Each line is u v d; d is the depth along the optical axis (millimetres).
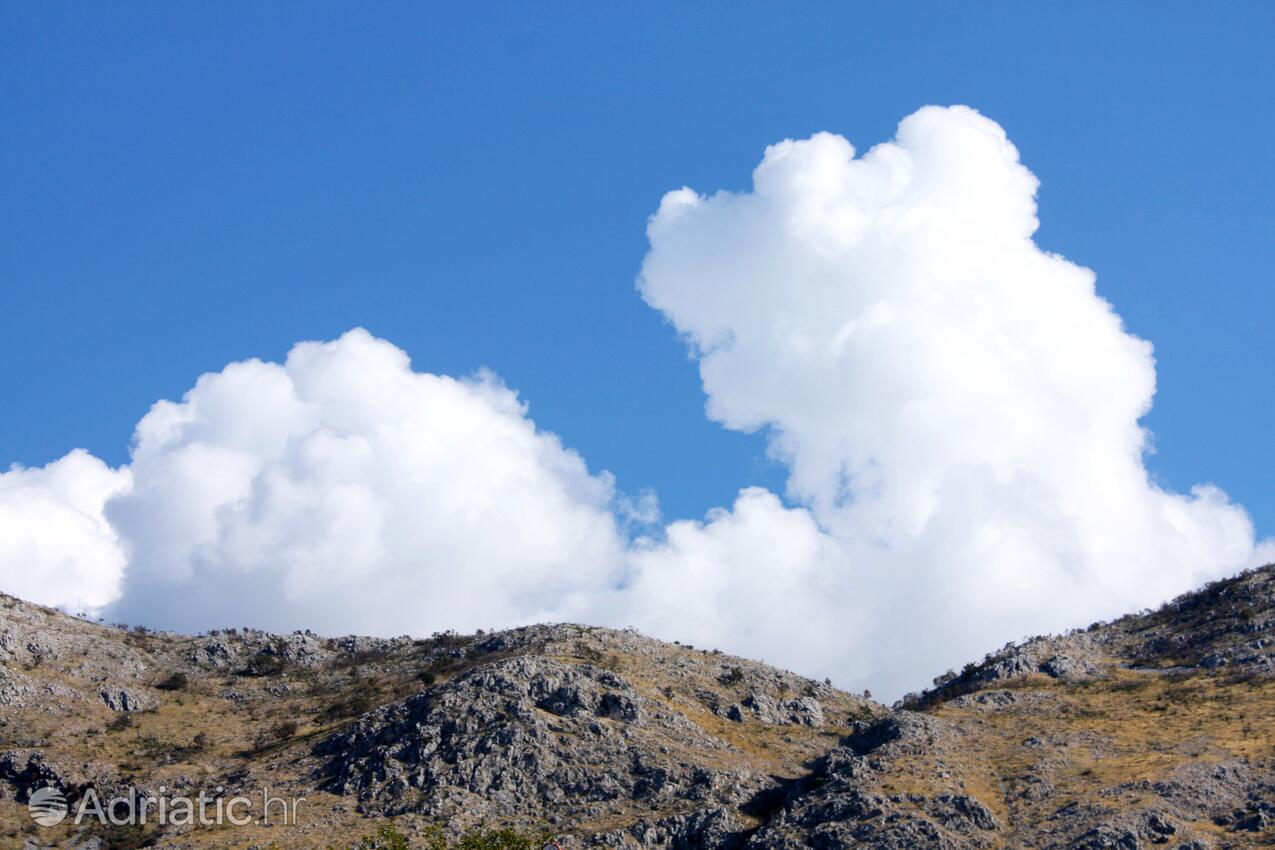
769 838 118125
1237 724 127688
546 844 107812
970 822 114250
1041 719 138750
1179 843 105875
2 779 136750
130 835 130250
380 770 134625
